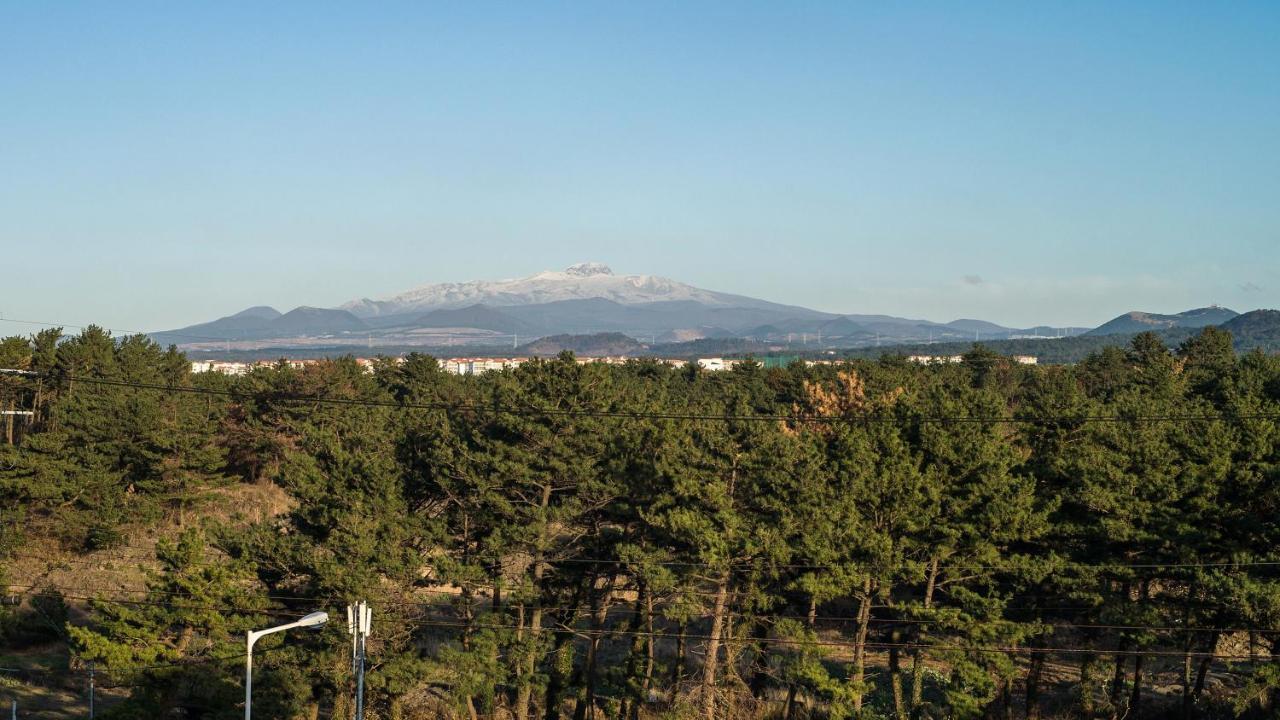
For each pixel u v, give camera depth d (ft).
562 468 139.44
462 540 148.36
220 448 294.66
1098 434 131.34
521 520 140.77
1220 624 119.44
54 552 232.32
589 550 146.20
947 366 361.92
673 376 396.57
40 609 189.06
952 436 133.18
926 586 137.39
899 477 125.90
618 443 143.54
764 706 143.74
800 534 128.77
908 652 145.48
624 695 142.82
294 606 139.95
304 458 147.64
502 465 139.33
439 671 131.75
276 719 135.54
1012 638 122.93
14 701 157.38
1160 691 148.15
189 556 137.18
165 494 254.06
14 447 239.91
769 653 163.63
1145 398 152.25
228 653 131.44
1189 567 117.91
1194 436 125.29
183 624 140.87
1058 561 121.39
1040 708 144.46
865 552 126.11
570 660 144.77
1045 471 132.57
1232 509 120.88
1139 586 137.39
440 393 314.96
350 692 133.59
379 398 328.08
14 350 286.66
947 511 128.36
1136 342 352.49
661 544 141.69
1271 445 122.52
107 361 295.69
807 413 225.97
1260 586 109.70
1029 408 149.38
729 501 132.05
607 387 153.58
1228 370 229.86
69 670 177.58
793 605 144.87
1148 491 121.70
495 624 137.80
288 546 136.67
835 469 132.57
